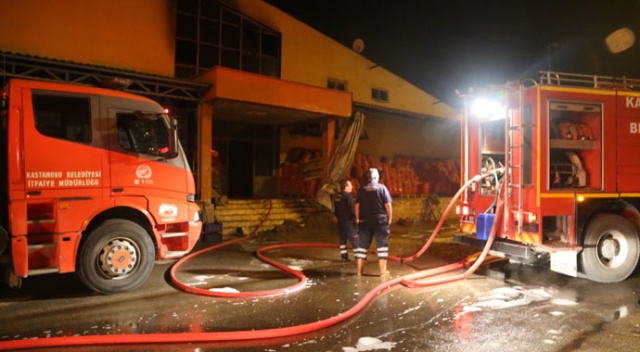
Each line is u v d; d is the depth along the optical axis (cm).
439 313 519
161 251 645
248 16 1586
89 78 1127
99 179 591
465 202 775
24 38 1168
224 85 1198
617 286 650
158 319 495
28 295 594
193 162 1353
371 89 1930
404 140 2017
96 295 595
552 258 675
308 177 1634
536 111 636
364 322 487
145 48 1365
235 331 451
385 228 718
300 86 1344
